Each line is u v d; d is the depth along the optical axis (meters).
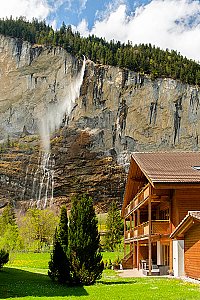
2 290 18.81
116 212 69.75
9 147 133.38
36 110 135.25
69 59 137.00
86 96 134.12
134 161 35.50
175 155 33.88
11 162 132.12
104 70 135.12
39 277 24.81
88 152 132.00
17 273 26.72
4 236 52.69
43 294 17.98
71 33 152.12
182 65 146.88
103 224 89.94
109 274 30.12
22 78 136.62
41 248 59.97
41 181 131.50
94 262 21.78
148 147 131.38
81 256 21.69
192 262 24.06
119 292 18.50
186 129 131.75
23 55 137.62
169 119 131.75
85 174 131.25
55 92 136.00
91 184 130.62
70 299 16.44
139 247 36.06
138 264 34.84
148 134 131.88
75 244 21.75
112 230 66.81
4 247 50.19
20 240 52.53
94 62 136.88
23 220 66.88
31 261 41.91
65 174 131.50
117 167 131.00
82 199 22.31
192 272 24.08
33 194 131.00
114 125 132.62
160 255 34.25
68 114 134.38
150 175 27.42
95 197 130.00
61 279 21.72
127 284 21.73
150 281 23.27
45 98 135.75
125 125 132.38
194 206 27.97
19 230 63.25
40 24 152.38
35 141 134.00
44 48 138.62
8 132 134.50
